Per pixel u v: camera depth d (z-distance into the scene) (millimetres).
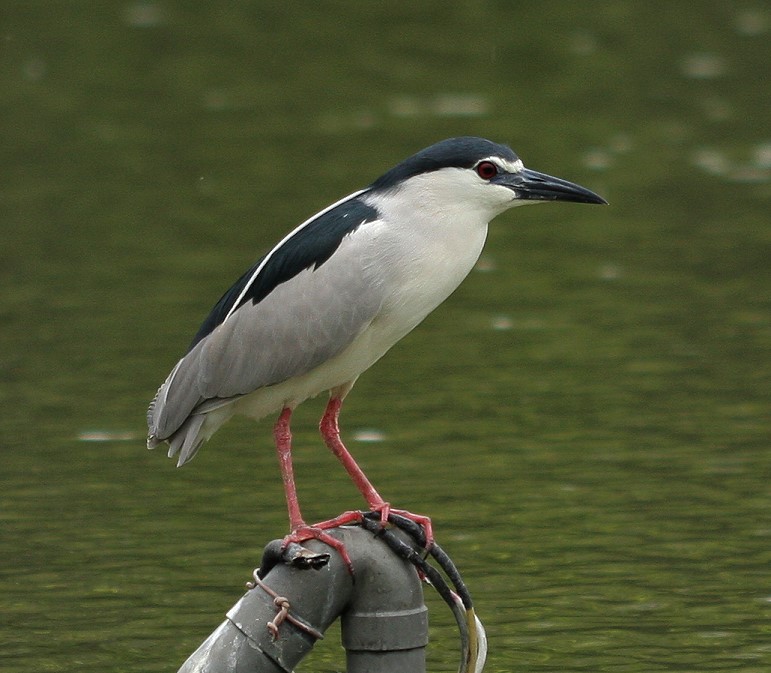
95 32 33969
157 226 21750
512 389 15555
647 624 10266
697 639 10031
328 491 12805
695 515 12227
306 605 7910
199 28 34344
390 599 8031
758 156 25688
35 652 9938
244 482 13156
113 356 16406
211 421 9562
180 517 12344
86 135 27078
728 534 11828
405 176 9227
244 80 30609
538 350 16828
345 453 9359
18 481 13125
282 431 9289
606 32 34156
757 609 10492
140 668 9703
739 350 16641
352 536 8070
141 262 20000
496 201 9180
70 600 10766
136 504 12633
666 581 10969
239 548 11672
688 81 30547
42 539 11883
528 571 11211
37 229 21688
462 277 9383
